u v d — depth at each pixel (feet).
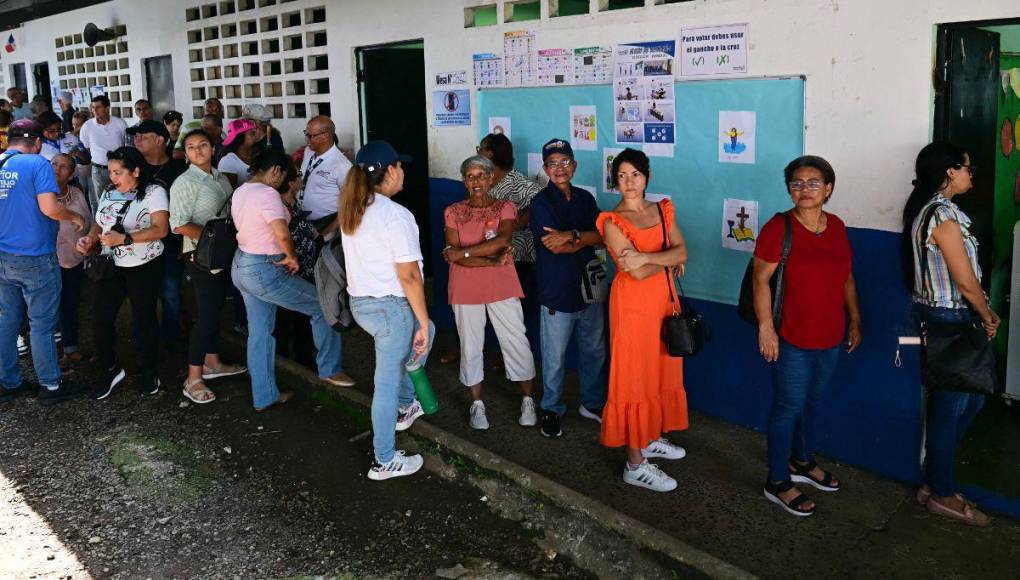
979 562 11.16
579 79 16.37
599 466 14.19
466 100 18.81
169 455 15.52
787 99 13.48
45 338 17.65
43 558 12.24
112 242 16.88
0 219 16.97
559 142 14.23
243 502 13.78
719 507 12.75
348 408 17.06
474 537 12.72
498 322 15.29
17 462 15.37
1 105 34.58
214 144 23.00
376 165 12.98
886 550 11.50
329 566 12.01
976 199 14.08
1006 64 14.96
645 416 13.15
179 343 21.18
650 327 12.93
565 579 11.75
